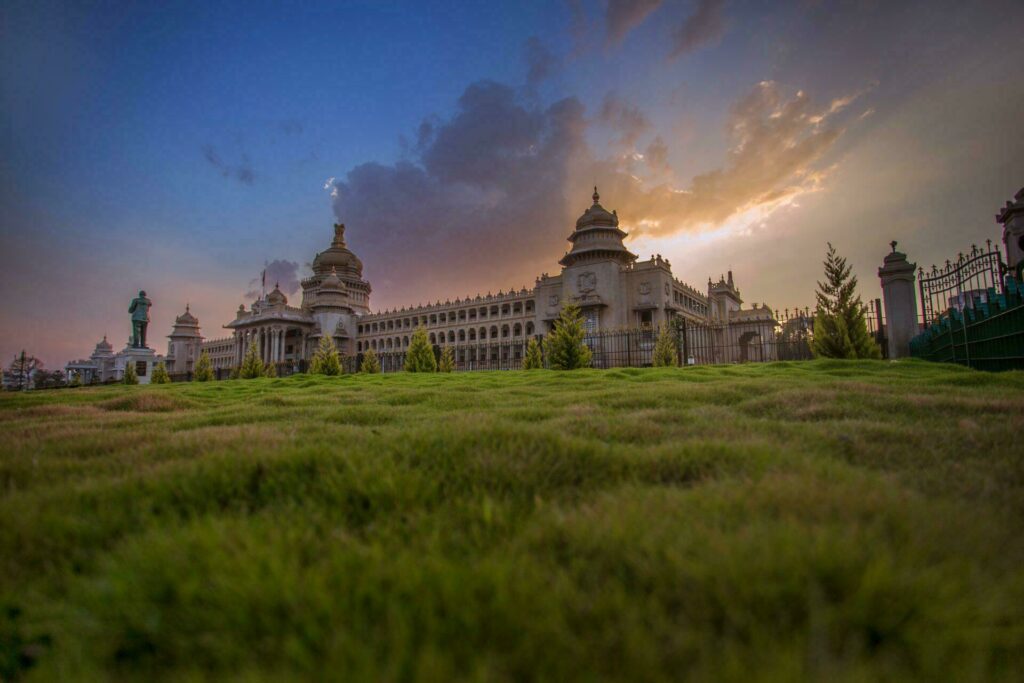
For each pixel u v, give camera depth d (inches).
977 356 535.2
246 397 591.5
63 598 85.2
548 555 88.2
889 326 821.2
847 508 96.0
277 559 81.7
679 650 61.2
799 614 66.3
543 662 60.9
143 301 3073.3
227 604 73.5
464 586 74.6
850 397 285.0
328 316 3326.8
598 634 65.2
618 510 102.6
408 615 69.0
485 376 847.7
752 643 61.4
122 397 476.7
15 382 2874.0
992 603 65.9
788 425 213.8
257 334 3319.4
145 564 84.0
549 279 2568.9
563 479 138.1
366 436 198.4
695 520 94.6
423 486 126.2
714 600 68.9
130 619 74.4
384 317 3346.5
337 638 64.0
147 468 151.9
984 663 60.3
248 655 65.6
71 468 168.1
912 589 66.5
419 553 90.7
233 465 139.9
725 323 2311.8
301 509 113.3
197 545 89.0
